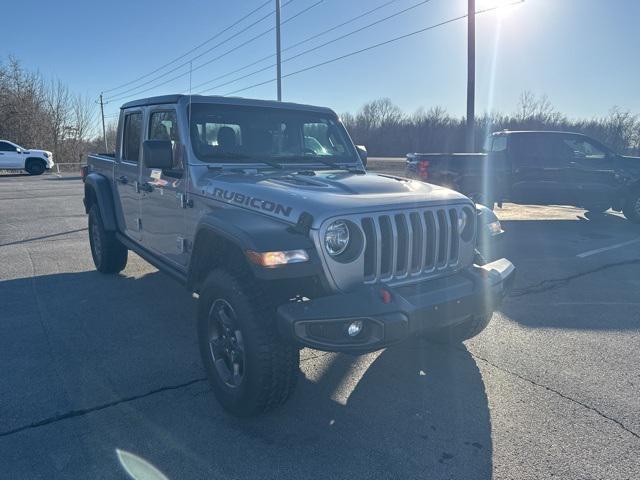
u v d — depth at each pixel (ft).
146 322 16.08
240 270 10.25
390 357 13.67
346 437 10.03
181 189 13.64
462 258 11.80
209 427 10.35
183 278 13.57
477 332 13.46
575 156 35.94
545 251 26.81
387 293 9.55
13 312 16.94
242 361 10.26
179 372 12.73
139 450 9.57
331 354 13.87
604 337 15.03
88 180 20.88
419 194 11.19
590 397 11.55
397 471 9.02
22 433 10.06
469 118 56.95
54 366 12.99
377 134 206.69
